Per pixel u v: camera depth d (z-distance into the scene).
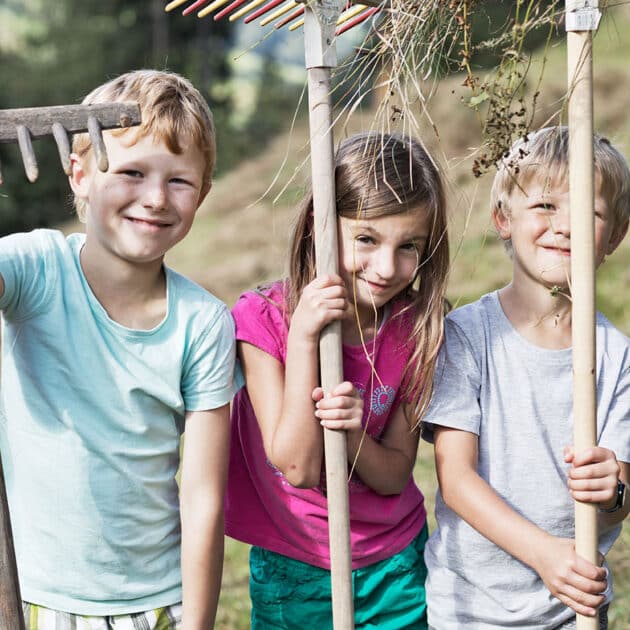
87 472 2.22
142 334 2.24
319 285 2.22
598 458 2.10
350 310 2.47
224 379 2.32
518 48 2.21
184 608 2.29
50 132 1.84
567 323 2.43
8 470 2.29
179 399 2.28
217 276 10.94
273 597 2.62
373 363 2.51
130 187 2.17
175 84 2.27
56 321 2.21
